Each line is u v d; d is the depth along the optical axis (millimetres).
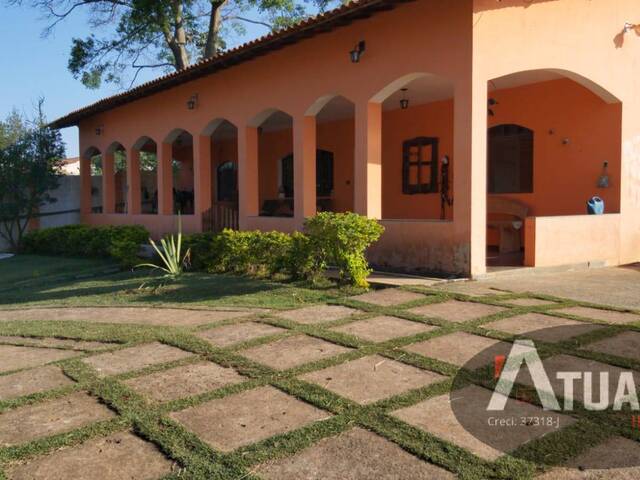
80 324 6449
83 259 14312
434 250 8766
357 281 7855
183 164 22391
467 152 8211
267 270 9438
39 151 17703
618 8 9867
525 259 9211
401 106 12594
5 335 6090
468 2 8125
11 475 2998
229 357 4902
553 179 11016
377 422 3541
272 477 2932
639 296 7066
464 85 8211
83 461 3137
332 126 15695
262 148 18391
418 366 4570
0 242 18094
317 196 16156
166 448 3244
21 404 3969
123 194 22922
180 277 9688
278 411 3764
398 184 13844
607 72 9766
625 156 10156
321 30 10133
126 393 4113
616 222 10070
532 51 8766
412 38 8930
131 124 16844
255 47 11141
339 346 5172
